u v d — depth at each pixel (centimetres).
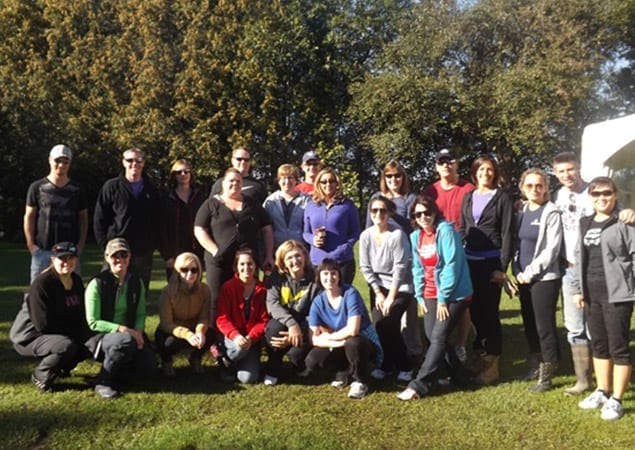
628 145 760
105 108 2019
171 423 425
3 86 1986
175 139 1936
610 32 1922
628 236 416
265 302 524
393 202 565
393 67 2025
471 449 389
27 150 2027
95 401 463
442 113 1928
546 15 1894
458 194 584
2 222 2184
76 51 2002
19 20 2102
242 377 511
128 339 472
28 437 397
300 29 2078
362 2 2208
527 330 514
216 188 634
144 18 2005
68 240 567
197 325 524
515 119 1802
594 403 450
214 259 555
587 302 448
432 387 507
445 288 476
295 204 617
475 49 1992
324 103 2147
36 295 478
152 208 605
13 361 557
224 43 2045
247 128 2058
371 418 439
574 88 1777
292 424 424
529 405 461
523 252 496
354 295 498
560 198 503
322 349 498
